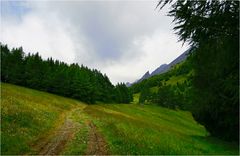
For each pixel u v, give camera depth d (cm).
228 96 2692
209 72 2719
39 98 6831
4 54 11375
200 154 2327
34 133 2591
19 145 1958
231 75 1527
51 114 4475
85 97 11719
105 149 1975
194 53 1515
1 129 2227
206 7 1359
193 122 10931
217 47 1425
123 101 14875
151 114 10744
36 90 10356
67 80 11519
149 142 2347
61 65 13412
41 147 2047
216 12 1352
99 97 13400
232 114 2923
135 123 4184
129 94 15625
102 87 14162
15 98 4497
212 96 2981
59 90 11356
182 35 1459
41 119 3406
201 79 3072
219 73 1548
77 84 11612
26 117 3039
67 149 1961
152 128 3903
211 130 3950
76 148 1988
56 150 1938
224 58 1423
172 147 2323
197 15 1383
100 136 2584
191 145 2811
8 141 1942
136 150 1964
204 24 1402
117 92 14475
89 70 14425
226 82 1554
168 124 8400
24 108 3697
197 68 2927
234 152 2597
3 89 5466
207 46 1455
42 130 2870
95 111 6488
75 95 11494
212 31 1416
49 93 10794
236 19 1362
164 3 1401
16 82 10950
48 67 11725
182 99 15350
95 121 4103
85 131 2936
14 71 11000
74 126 3450
